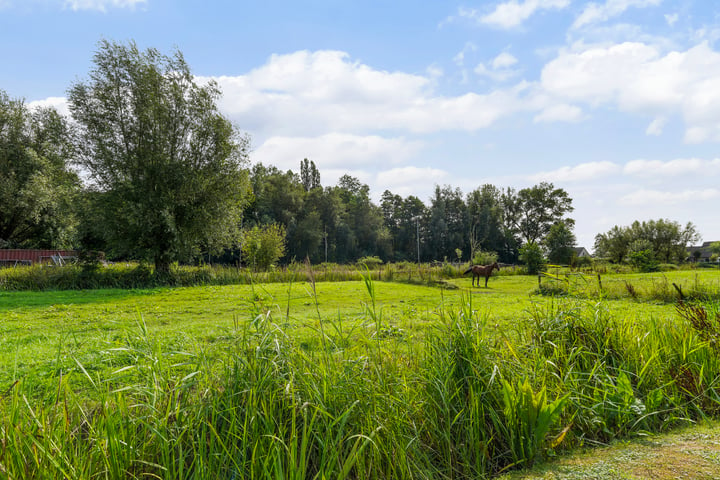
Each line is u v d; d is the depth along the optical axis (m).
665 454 3.32
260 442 3.08
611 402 4.08
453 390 3.92
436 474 3.41
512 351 4.43
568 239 51.16
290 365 3.57
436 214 97.19
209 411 3.39
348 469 2.80
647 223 56.50
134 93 24.25
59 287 20.25
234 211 26.56
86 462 2.82
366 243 92.75
